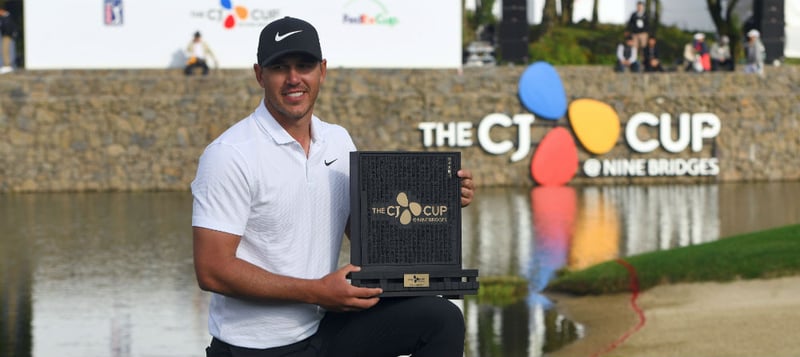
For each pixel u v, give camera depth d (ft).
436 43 95.55
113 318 38.78
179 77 91.86
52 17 92.07
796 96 95.81
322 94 92.17
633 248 55.42
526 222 67.41
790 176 96.22
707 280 39.40
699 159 94.79
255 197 13.91
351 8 94.63
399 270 13.71
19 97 90.48
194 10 93.66
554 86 92.89
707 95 94.79
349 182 14.46
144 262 52.47
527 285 44.50
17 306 41.29
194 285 45.93
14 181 89.92
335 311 14.07
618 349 31.01
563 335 34.24
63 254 55.31
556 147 92.58
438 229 13.88
